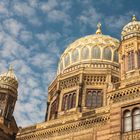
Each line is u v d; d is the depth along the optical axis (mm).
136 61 38500
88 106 52469
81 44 59875
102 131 37406
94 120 38812
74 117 41656
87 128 39000
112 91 36344
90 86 54406
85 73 55281
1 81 51469
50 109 58500
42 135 43094
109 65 56500
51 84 60594
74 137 39625
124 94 35312
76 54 58844
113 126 34344
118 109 34938
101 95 53406
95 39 60219
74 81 55469
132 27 41625
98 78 54875
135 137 32469
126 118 34094
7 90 51000
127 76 37688
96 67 55875
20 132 45531
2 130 45469
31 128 44781
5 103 50062
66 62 59625
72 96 54375
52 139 41688
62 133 41156
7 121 48938
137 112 33688
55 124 42562
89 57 57594
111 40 60781
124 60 39594
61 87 56500
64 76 56969
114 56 58094
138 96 34250
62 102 54750
